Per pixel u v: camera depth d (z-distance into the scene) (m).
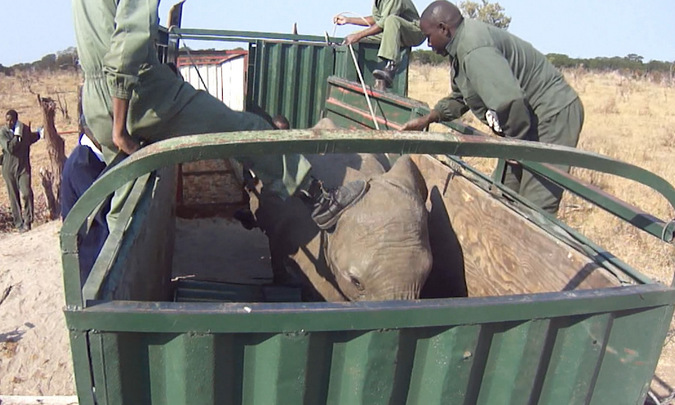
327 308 2.01
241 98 8.25
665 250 7.73
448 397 2.21
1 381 5.07
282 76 7.48
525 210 3.50
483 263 3.78
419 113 5.38
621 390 2.45
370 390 2.14
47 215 11.76
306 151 2.03
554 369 2.34
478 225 3.85
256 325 1.97
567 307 2.20
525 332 2.21
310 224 3.92
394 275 3.29
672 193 2.42
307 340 2.03
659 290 2.32
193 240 6.73
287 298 3.90
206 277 5.79
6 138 10.73
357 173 4.03
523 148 2.21
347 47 7.34
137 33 3.41
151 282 3.23
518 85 4.28
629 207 2.66
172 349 2.01
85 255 3.81
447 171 4.32
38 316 5.97
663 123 21.83
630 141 17.09
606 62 65.25
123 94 3.54
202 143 1.96
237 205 7.34
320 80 7.60
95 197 1.93
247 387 2.10
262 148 2.00
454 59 4.69
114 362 1.98
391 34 6.93
